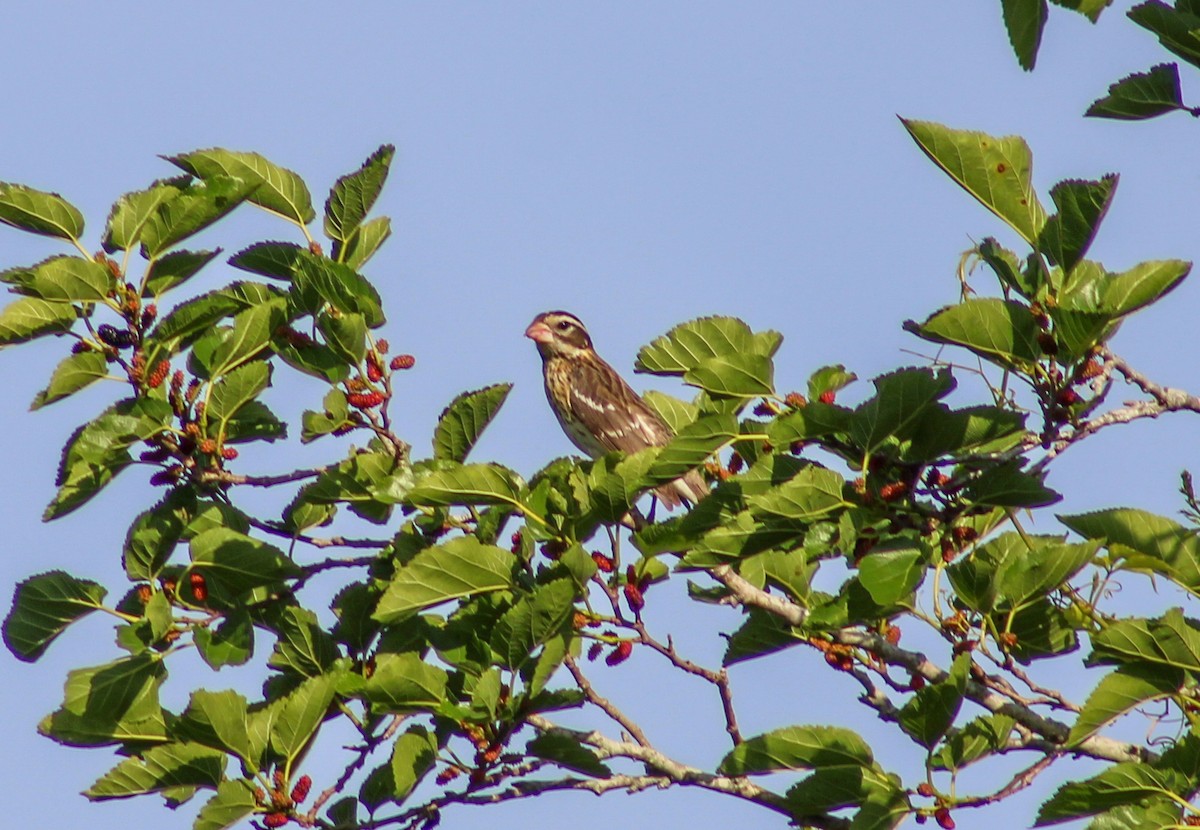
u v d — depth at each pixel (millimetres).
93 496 12141
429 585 11461
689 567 11203
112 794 11000
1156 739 11766
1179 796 10188
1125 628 10477
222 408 12234
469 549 11438
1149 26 10812
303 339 12555
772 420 11070
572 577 11367
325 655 12281
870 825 10906
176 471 12344
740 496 11000
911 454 10789
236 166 12688
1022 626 12125
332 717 12117
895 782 11148
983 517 12469
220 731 10969
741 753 11406
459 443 12930
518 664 11242
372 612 12281
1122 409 10945
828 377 12086
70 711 11344
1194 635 10391
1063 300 10672
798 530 11000
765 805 12039
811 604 12852
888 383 10445
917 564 10523
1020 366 10703
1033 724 11695
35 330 11758
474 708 11047
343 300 12297
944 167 10711
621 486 11484
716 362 11234
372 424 12328
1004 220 10773
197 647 11719
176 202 11844
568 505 11688
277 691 12305
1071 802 10320
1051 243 10672
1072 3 10367
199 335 12203
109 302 11875
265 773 11195
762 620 12430
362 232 13148
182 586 12102
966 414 10648
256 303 12750
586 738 12172
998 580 11547
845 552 10617
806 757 11305
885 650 11977
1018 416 10648
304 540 12883
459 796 11656
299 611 12203
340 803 11461
